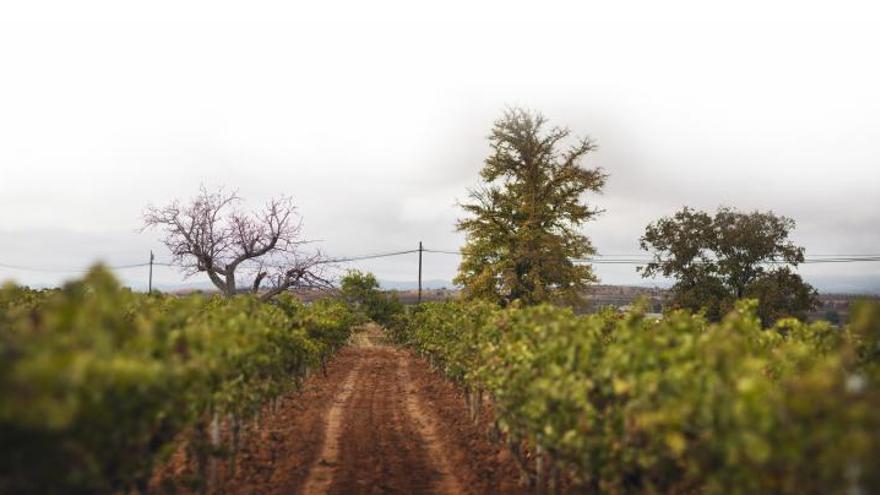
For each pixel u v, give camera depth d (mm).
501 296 41594
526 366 8844
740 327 7926
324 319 22391
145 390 5559
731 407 4785
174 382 6184
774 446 4555
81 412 4676
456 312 21375
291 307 22672
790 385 5211
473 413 16875
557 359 8273
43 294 15969
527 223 41406
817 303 51031
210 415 8789
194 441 8750
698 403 5125
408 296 82312
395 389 25141
